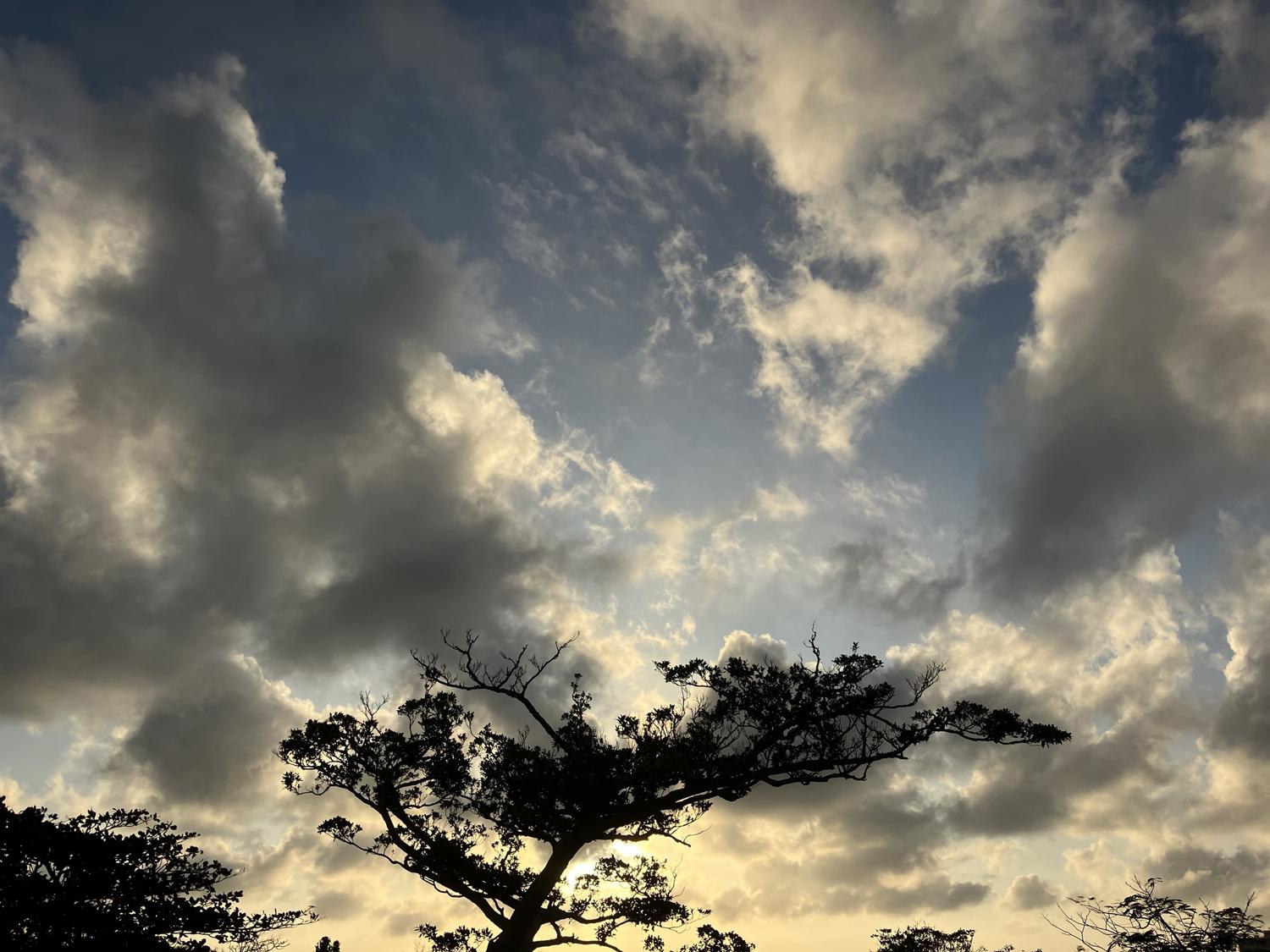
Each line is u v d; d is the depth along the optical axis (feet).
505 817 90.68
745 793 86.94
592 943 85.40
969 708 79.41
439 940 89.04
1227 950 43.29
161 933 62.90
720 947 85.97
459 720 92.12
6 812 61.11
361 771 89.04
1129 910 45.73
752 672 86.28
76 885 60.54
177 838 66.54
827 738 83.46
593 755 85.20
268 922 66.54
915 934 123.34
